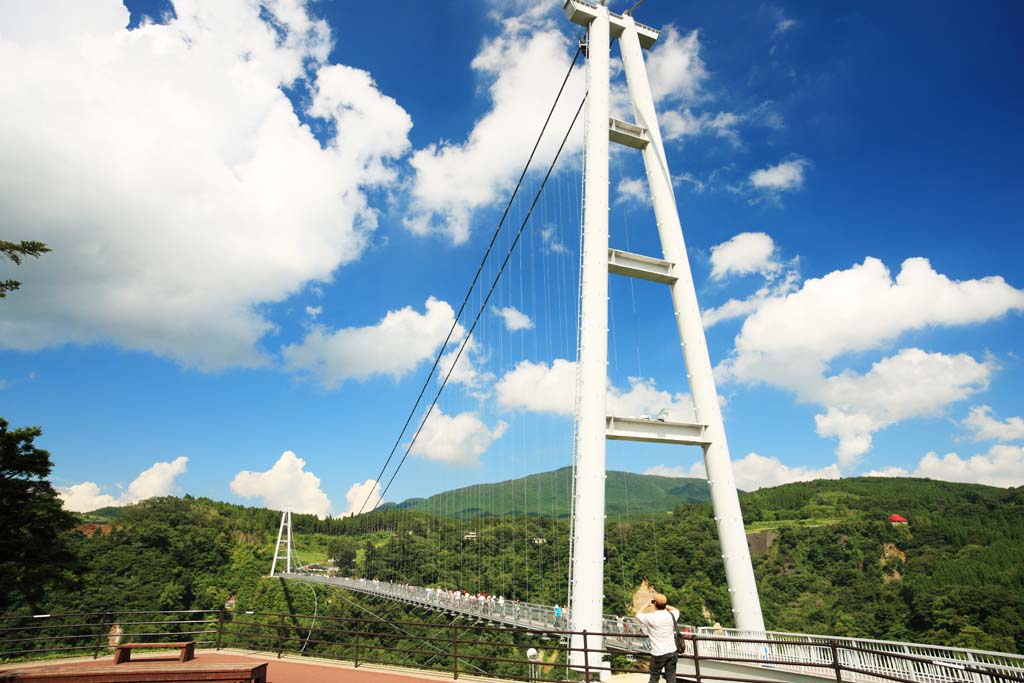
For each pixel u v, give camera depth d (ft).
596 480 61.52
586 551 59.31
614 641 65.92
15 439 53.21
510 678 34.47
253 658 42.83
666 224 76.95
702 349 71.46
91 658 45.09
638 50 84.94
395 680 35.12
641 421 66.08
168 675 27.89
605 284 68.85
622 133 79.51
